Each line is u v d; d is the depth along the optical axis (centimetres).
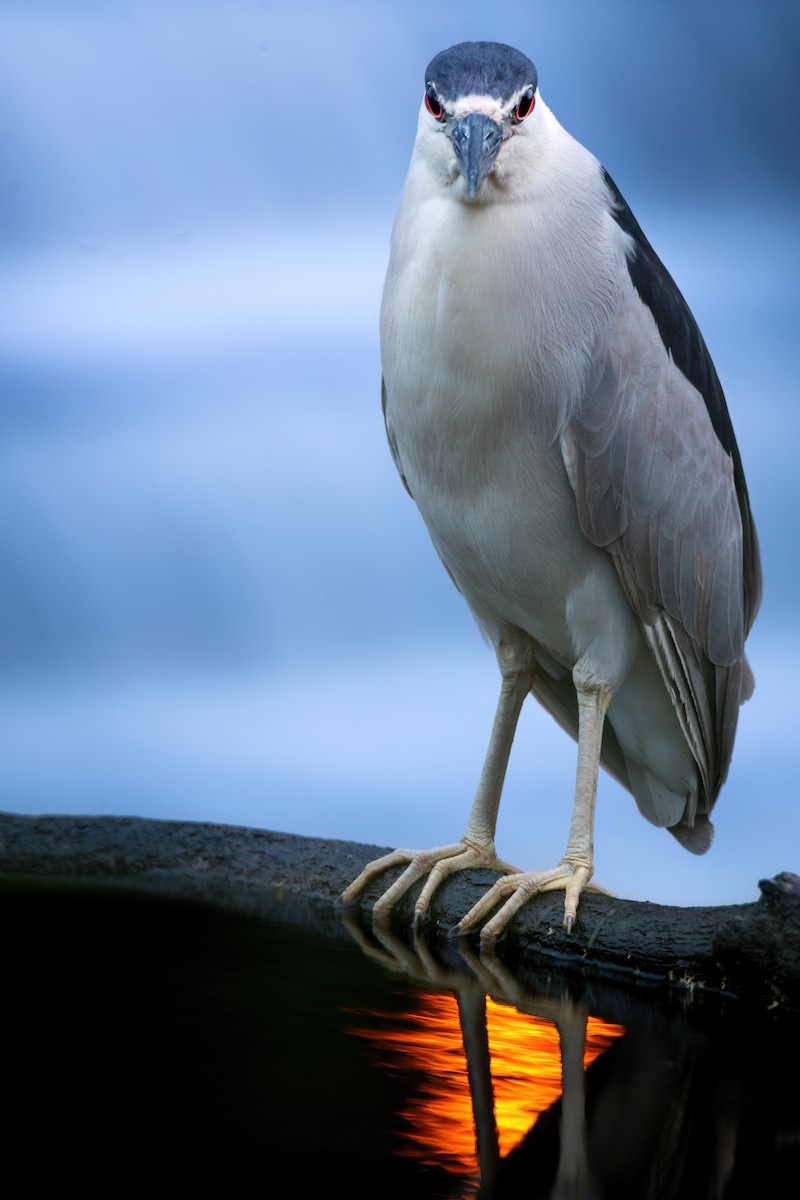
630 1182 385
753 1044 508
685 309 731
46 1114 408
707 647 742
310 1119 411
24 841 740
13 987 529
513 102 636
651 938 591
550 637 724
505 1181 375
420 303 651
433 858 692
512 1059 481
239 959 576
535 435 660
